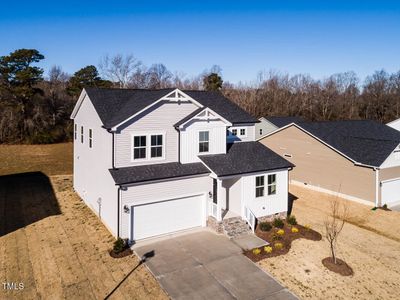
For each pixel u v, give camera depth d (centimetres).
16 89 5456
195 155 1978
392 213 2325
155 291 1269
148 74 8769
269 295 1257
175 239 1762
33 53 5559
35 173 3441
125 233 1689
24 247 1627
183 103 1961
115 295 1236
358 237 1867
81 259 1513
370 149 2623
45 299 1201
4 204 2317
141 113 1817
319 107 8362
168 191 1798
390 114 7844
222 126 2062
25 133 5838
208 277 1377
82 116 2409
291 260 1547
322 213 2298
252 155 2131
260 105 8238
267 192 2022
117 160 1767
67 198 2481
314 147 2931
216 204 1895
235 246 1680
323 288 1317
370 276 1421
